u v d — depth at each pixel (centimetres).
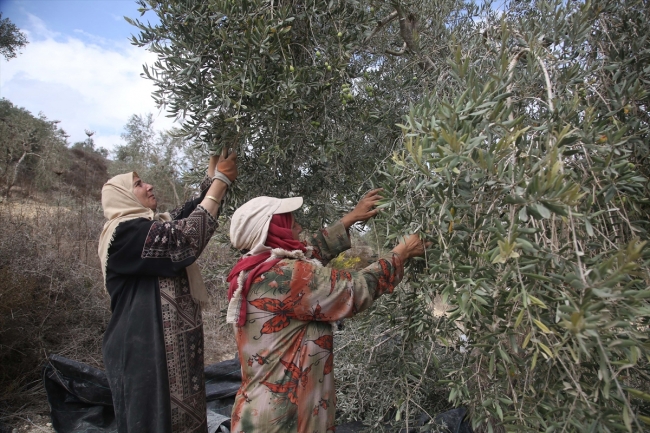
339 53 166
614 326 80
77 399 289
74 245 506
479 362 116
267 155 164
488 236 105
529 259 95
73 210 669
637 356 81
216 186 179
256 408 130
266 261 136
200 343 186
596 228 117
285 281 131
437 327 128
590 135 107
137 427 167
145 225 174
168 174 873
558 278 89
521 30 157
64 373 287
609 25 153
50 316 360
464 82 118
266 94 157
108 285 183
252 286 134
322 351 136
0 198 743
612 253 102
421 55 211
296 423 129
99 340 386
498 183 99
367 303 133
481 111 103
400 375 165
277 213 143
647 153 135
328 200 201
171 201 877
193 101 160
